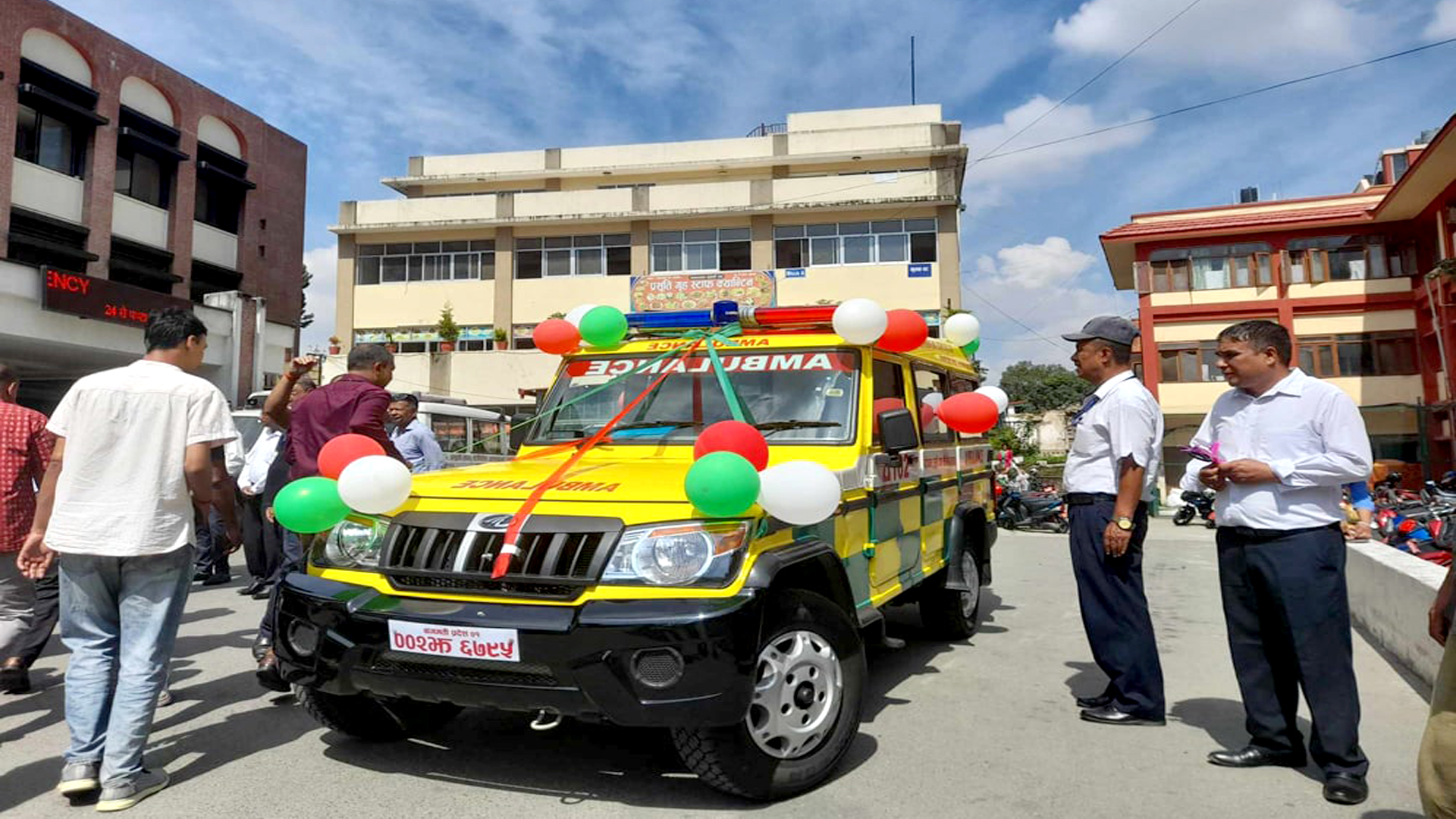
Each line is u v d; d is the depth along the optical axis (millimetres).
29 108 20172
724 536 3166
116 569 3529
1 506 4469
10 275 18125
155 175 23453
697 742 3174
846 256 31484
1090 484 4480
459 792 3480
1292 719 3793
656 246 32406
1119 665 4402
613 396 4836
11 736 4211
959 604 6176
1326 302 24750
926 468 5340
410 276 33281
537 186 35188
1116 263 28391
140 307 20797
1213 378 25562
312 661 3371
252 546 7965
